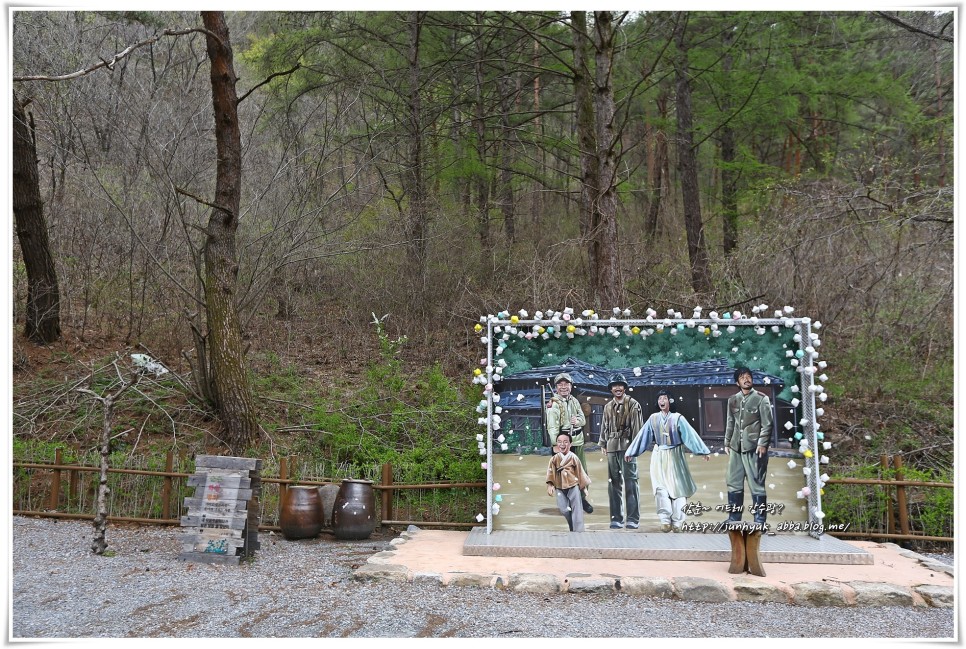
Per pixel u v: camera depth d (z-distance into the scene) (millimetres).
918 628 5207
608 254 10820
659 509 7520
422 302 12969
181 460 8625
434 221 13523
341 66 13578
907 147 15094
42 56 12930
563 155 15953
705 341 7750
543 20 12430
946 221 10609
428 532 7977
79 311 13594
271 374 12039
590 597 5816
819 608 5664
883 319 11203
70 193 13039
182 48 16000
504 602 5637
